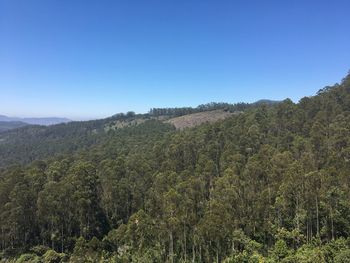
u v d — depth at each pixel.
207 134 136.25
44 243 85.44
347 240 62.69
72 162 127.19
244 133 124.25
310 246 63.31
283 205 71.31
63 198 86.31
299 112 129.25
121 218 97.38
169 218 71.69
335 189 68.25
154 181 100.25
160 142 148.50
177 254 73.38
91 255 76.06
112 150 161.25
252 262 61.09
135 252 75.94
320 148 96.69
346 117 113.44
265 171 84.81
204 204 81.38
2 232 82.19
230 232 67.81
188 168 109.06
